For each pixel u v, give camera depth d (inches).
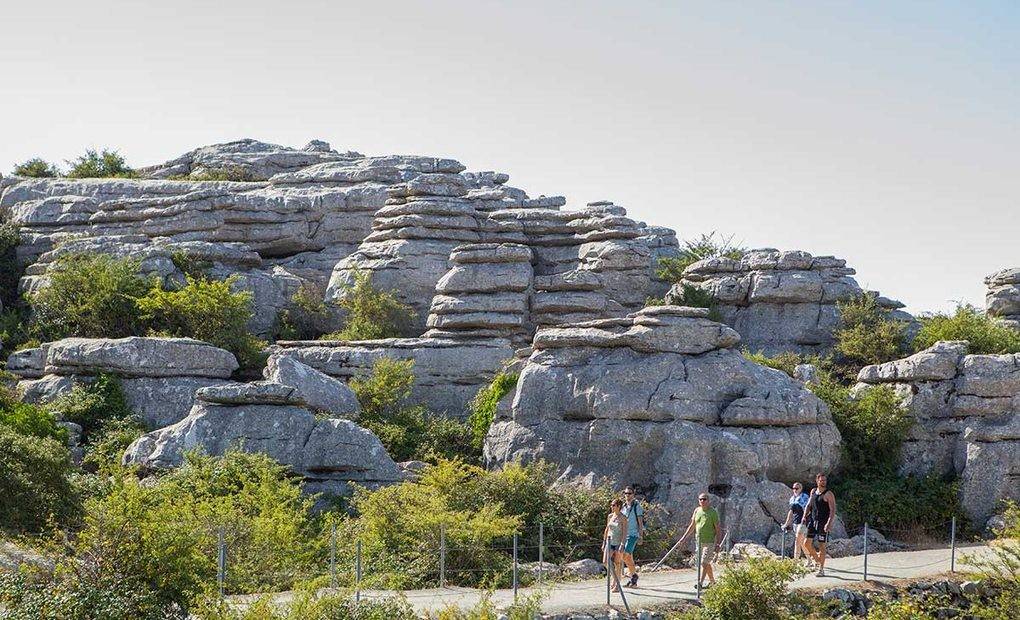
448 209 2197.3
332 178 2522.1
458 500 1248.8
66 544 854.5
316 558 1117.7
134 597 788.6
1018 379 1482.5
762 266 1942.7
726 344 1465.3
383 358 1771.7
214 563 992.9
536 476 1318.9
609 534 973.8
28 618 736.3
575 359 1487.5
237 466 1307.8
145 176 2992.1
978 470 1448.1
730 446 1369.3
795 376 1625.2
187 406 1642.5
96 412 1605.6
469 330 1931.6
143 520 874.8
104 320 1927.9
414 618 833.5
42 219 2420.0
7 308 2188.7
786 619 892.6
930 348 1562.5
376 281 2119.8
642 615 928.9
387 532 1122.7
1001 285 2070.6
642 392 1413.6
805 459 1419.8
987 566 1107.3
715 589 915.4
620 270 2096.5
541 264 2209.6
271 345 1913.1
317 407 1610.5
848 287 1908.2
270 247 2349.9
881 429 1504.7
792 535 1298.0
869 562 1177.4
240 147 3002.0
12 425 1412.4
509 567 1101.7
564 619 903.7
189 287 1883.6
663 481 1360.7
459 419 1791.3
